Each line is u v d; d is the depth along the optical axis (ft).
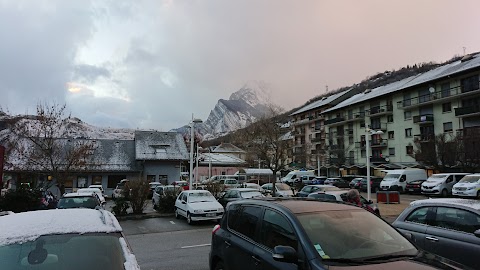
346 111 212.02
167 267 25.26
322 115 237.86
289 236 12.99
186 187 89.30
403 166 158.71
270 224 14.51
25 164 87.20
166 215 59.31
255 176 165.07
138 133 150.20
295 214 13.65
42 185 85.35
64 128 89.25
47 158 83.76
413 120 157.17
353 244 12.38
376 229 13.60
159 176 139.54
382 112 175.42
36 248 10.57
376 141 180.86
